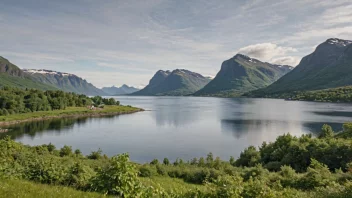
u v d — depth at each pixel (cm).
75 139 9119
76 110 18500
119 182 1191
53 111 17425
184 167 4275
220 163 4481
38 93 19475
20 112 15962
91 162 3891
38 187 1192
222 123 12838
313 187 2286
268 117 14938
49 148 5647
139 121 14162
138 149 7669
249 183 1526
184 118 15125
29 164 1936
